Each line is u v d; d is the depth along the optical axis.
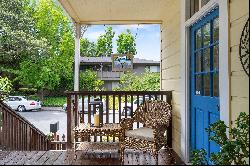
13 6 27.86
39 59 27.77
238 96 2.97
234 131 2.54
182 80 5.11
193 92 4.77
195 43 4.69
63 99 29.20
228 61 3.17
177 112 5.62
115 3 6.37
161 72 7.57
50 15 29.06
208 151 4.00
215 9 3.79
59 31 29.41
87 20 8.00
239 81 2.95
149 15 7.45
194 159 2.58
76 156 4.93
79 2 6.29
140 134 4.78
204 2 4.15
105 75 33.25
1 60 28.00
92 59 34.09
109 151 5.51
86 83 29.38
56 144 7.11
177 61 5.64
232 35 3.12
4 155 4.98
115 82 33.59
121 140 4.91
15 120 5.84
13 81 28.42
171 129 6.08
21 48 26.81
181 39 5.16
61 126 15.80
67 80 30.05
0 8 27.00
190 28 4.91
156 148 4.66
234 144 2.49
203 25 4.30
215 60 3.83
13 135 5.77
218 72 3.69
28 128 6.30
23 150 5.88
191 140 4.89
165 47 7.02
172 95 6.09
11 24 27.33
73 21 7.94
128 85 18.23
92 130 4.91
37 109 23.95
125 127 4.96
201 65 4.38
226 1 3.21
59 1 6.16
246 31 2.73
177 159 5.14
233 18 3.09
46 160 4.72
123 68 8.69
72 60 29.19
